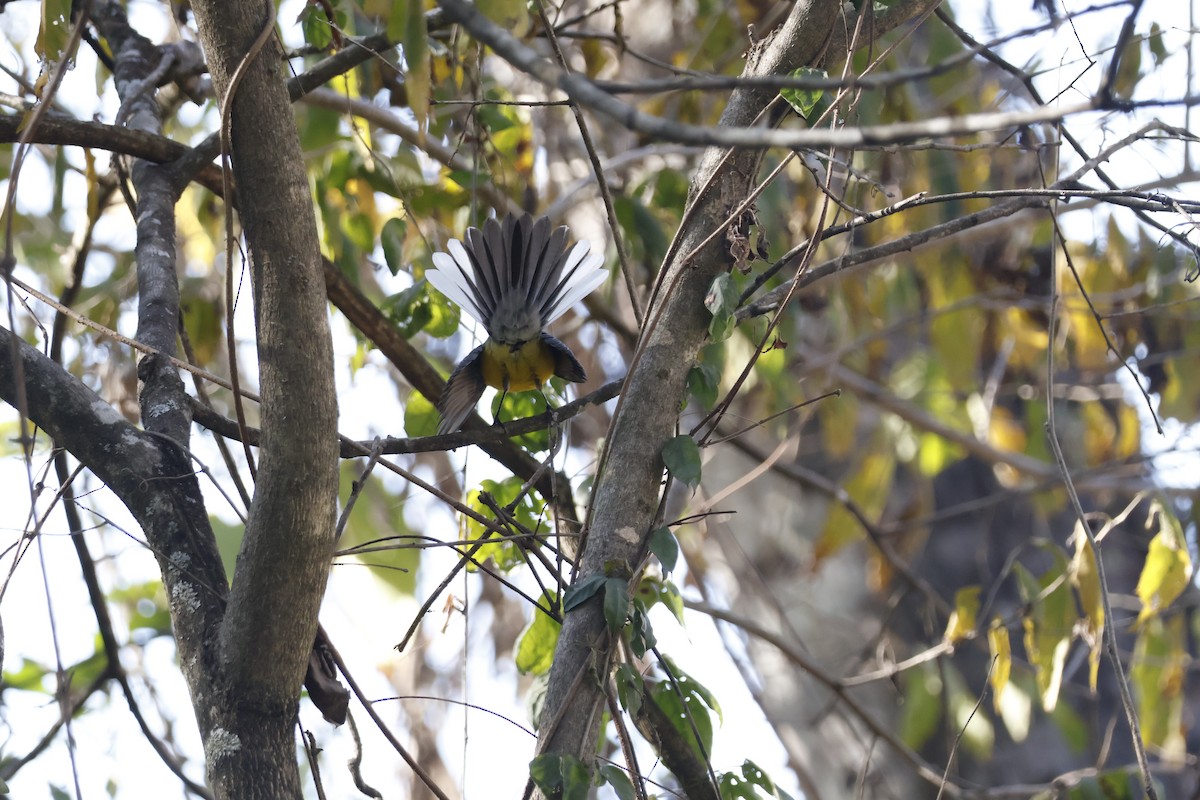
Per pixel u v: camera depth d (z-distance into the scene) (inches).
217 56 183.9
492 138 387.9
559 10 351.3
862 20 232.7
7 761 328.5
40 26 257.8
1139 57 310.3
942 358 453.4
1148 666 389.1
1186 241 254.5
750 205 238.5
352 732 234.5
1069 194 223.1
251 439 233.0
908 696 423.5
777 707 459.8
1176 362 435.8
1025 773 437.1
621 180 447.8
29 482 197.6
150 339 240.4
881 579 444.5
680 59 456.8
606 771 206.5
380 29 328.5
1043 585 361.4
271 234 186.4
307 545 188.4
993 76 426.9
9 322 185.3
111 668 331.0
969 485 514.9
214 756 190.5
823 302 443.2
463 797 255.8
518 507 312.2
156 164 287.0
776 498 491.8
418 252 382.9
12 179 187.9
